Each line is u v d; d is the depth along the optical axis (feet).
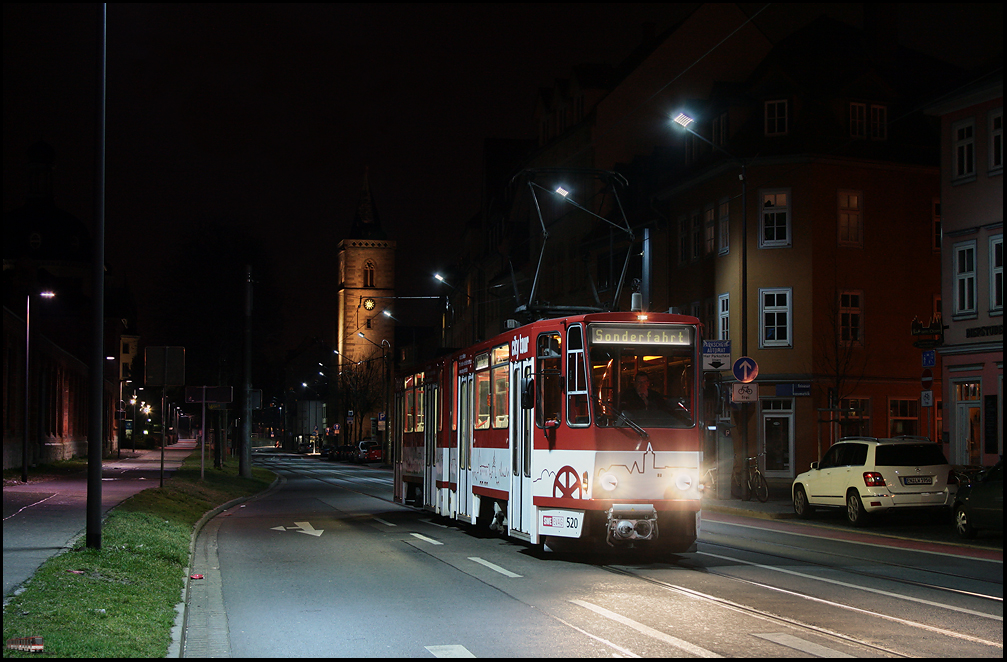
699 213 136.46
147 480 110.83
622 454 47.50
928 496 69.51
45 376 174.50
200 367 165.89
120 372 278.05
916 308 127.34
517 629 30.94
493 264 242.78
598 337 48.44
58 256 358.64
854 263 124.88
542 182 198.90
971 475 78.18
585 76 176.76
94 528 44.86
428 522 74.84
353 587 40.45
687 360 49.47
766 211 125.39
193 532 65.10
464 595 38.01
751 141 126.72
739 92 131.64
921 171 128.16
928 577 42.55
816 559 49.39
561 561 48.93
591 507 46.98
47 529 52.85
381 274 465.88
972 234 96.94
